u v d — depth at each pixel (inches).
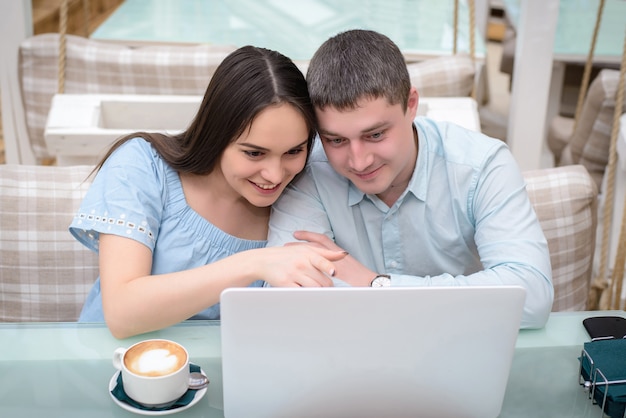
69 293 64.9
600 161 103.4
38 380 45.3
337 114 49.0
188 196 57.8
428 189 58.2
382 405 41.6
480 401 42.2
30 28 99.2
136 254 53.2
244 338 38.6
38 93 95.2
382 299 37.9
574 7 129.1
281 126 49.1
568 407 44.7
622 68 73.5
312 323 38.4
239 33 114.2
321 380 40.2
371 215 59.3
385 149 50.6
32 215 63.9
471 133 59.6
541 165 127.5
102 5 187.6
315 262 47.2
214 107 50.5
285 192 58.7
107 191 54.6
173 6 127.0
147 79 91.6
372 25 120.2
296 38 113.0
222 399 44.3
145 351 44.0
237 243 58.5
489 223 56.9
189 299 48.7
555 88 123.3
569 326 52.4
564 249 68.4
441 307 38.5
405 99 50.3
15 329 50.2
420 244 60.3
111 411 43.0
